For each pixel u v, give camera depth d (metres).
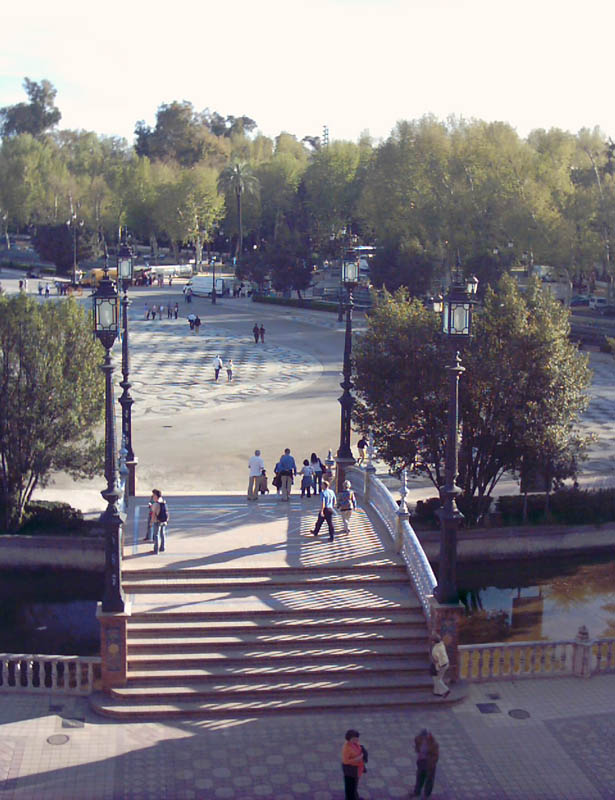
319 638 21.86
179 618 22.19
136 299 114.94
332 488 32.06
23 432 32.03
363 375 33.16
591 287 118.94
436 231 97.94
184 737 18.78
